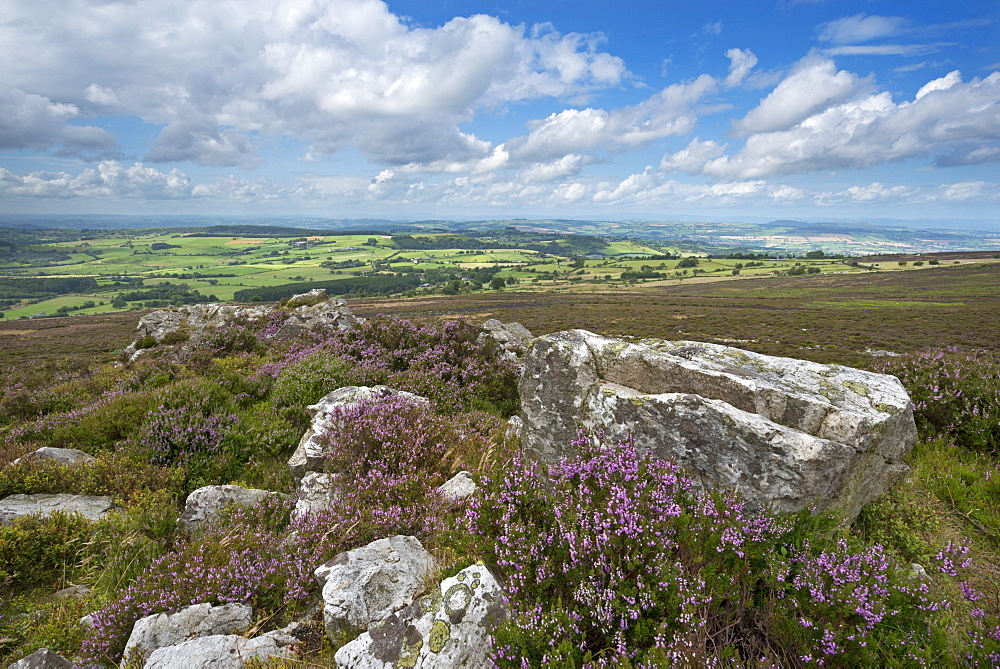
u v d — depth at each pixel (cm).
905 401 550
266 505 691
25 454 856
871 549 396
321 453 762
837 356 5419
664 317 10981
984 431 670
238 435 928
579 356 630
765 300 15062
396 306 16062
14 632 487
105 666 443
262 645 418
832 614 329
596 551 361
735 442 471
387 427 754
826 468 444
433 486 660
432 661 353
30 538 604
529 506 434
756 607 350
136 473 808
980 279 17175
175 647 407
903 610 342
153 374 1414
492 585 394
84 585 573
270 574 518
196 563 532
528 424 664
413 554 493
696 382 559
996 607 386
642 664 294
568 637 323
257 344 1931
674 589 332
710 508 400
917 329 8019
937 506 539
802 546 391
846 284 18725
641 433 529
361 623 409
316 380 1148
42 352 6122
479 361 1338
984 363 810
